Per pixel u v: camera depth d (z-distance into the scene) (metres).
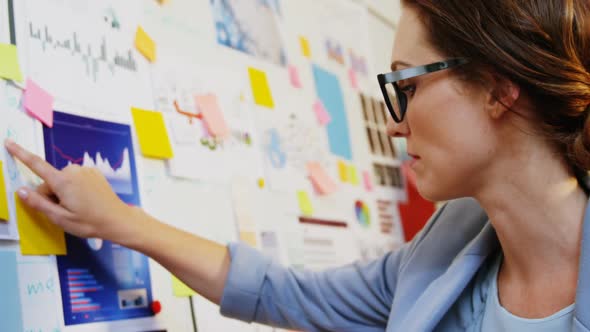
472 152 0.72
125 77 0.95
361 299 0.93
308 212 1.30
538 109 0.70
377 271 0.94
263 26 1.34
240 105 1.19
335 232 1.38
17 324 0.71
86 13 0.90
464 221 0.89
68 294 0.78
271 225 1.18
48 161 0.80
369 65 1.79
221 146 1.11
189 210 1.00
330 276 0.94
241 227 1.10
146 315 0.88
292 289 0.91
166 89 1.02
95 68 0.90
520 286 0.77
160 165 0.97
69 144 0.83
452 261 0.85
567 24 0.68
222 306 0.89
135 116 0.94
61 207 0.75
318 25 1.60
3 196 0.72
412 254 0.89
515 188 0.73
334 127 1.51
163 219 0.95
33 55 0.80
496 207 0.75
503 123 0.71
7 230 0.72
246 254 0.91
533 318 0.73
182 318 0.94
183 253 0.85
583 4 0.70
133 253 0.89
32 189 0.77
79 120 0.85
